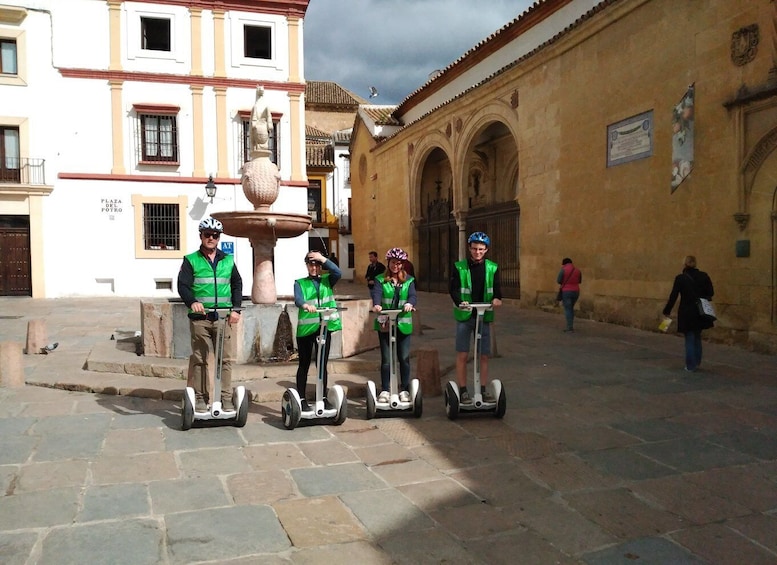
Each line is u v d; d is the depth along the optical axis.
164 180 22.55
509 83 17.72
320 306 5.87
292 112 23.69
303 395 5.99
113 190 22.12
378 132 29.48
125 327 13.13
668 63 11.57
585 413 6.32
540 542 3.51
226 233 9.05
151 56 22.28
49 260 21.67
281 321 8.39
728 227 10.27
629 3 12.47
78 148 21.78
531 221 16.80
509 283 18.86
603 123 13.59
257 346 8.34
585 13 15.28
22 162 21.30
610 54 13.30
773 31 9.30
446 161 25.83
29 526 3.62
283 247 23.75
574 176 14.73
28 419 5.96
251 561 3.24
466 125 20.50
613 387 7.50
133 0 21.94
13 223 21.70
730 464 4.80
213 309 5.65
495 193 23.25
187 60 22.62
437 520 3.78
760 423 5.93
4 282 21.80
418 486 4.34
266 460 4.84
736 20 10.01
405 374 6.33
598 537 3.57
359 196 33.84
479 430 5.72
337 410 5.74
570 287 12.52
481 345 6.18
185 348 8.19
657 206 11.95
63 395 7.01
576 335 11.98
